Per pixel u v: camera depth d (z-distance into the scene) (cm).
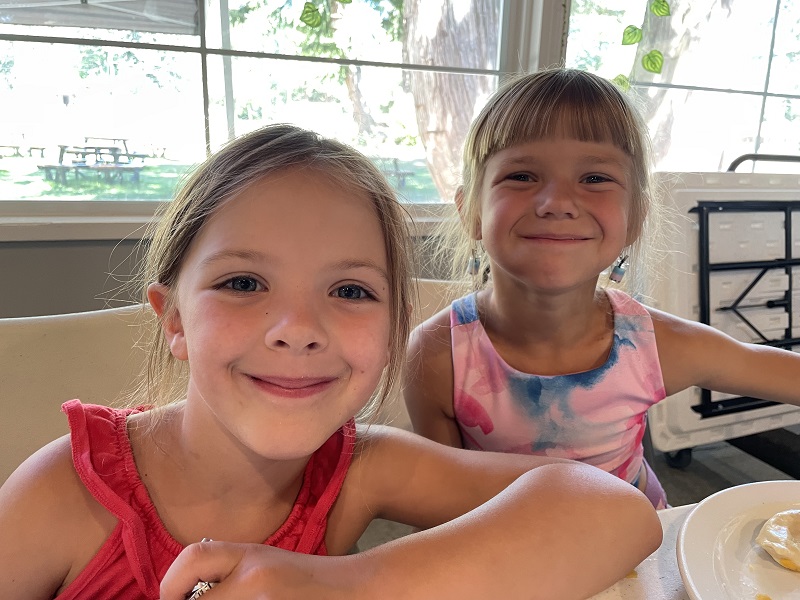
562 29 163
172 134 149
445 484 61
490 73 171
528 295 83
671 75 183
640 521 49
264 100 153
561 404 85
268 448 47
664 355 90
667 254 128
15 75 134
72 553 52
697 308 135
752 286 139
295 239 46
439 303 106
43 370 75
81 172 145
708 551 47
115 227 136
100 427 57
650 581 47
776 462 139
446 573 43
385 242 55
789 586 44
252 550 42
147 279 67
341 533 63
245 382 47
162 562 53
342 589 40
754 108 196
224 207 49
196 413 54
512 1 165
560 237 76
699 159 195
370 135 164
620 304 93
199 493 57
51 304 136
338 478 61
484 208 83
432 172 172
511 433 86
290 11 149
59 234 132
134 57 141
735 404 143
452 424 93
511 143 80
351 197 51
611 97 82
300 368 46
